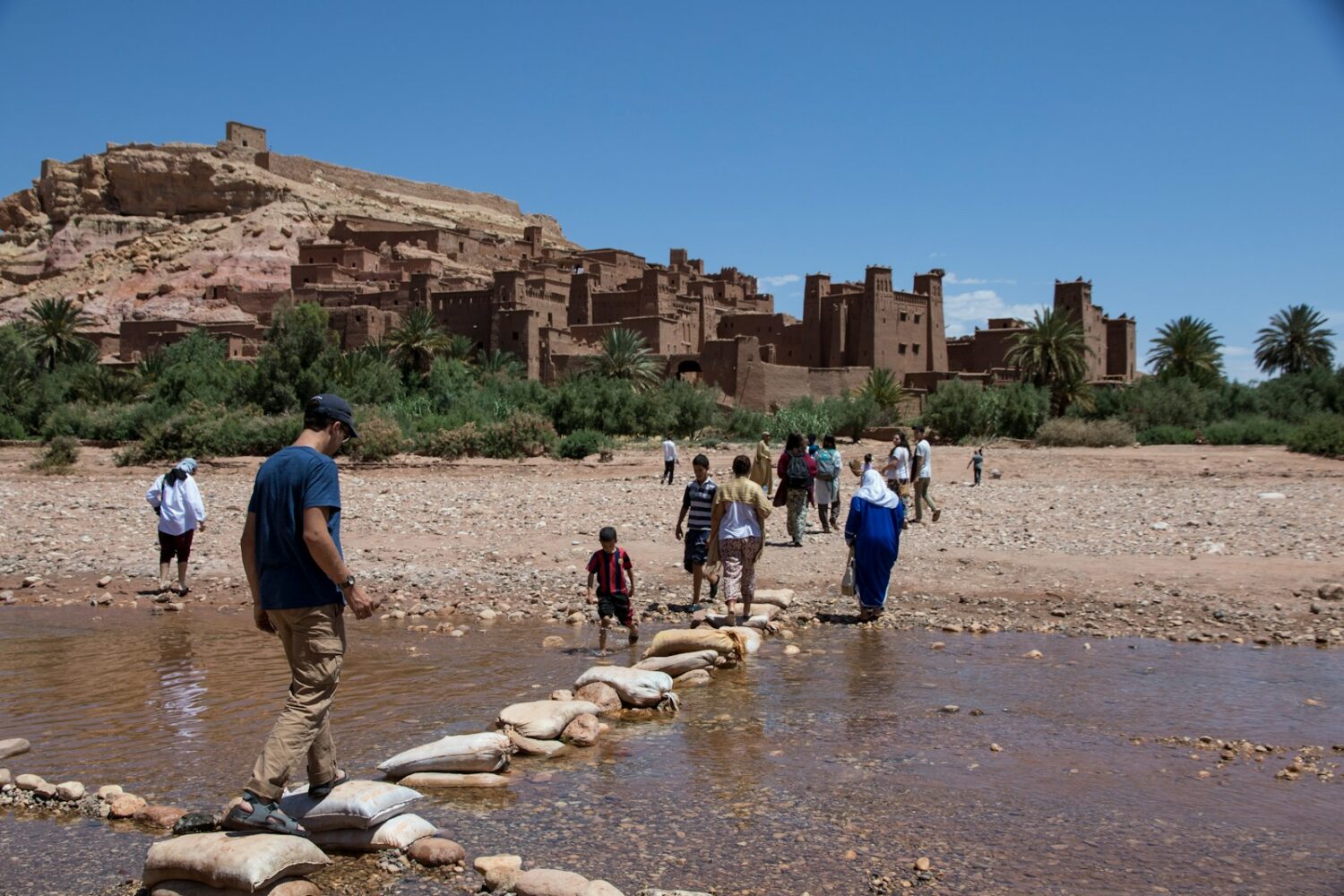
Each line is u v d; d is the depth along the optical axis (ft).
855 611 34.63
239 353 233.96
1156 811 16.67
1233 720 21.76
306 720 15.10
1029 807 16.84
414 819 15.81
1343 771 18.51
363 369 166.30
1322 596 34.81
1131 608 34.06
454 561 45.47
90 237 395.14
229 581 41.83
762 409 206.39
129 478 99.19
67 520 59.98
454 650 29.53
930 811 16.70
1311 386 177.68
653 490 79.61
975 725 21.53
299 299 254.27
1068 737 20.62
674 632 26.91
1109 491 74.90
